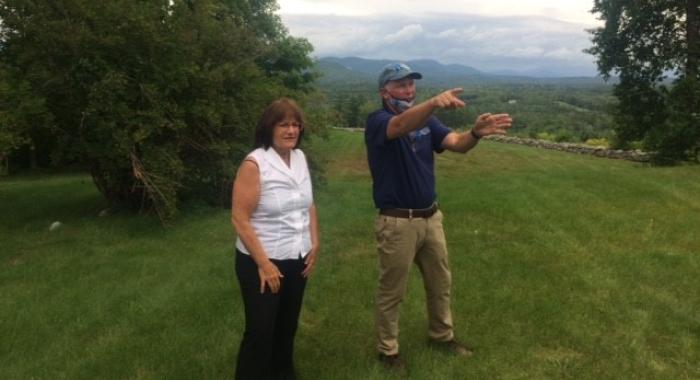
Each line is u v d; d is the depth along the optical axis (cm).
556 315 450
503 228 741
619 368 367
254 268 306
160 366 389
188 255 690
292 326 338
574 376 359
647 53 2081
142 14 887
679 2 1933
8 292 562
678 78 1958
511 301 482
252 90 1068
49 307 510
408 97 340
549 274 549
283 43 1998
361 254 660
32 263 675
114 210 1023
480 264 589
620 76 2138
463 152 351
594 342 404
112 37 860
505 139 3023
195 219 929
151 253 709
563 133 3441
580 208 848
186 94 961
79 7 876
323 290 532
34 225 921
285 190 307
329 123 1187
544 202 900
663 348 394
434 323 394
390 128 317
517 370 368
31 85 889
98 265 656
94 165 973
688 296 488
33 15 879
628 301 477
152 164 884
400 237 348
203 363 389
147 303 514
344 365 381
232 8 1770
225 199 1063
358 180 1490
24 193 1423
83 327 463
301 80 2089
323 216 877
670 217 771
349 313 473
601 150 2308
